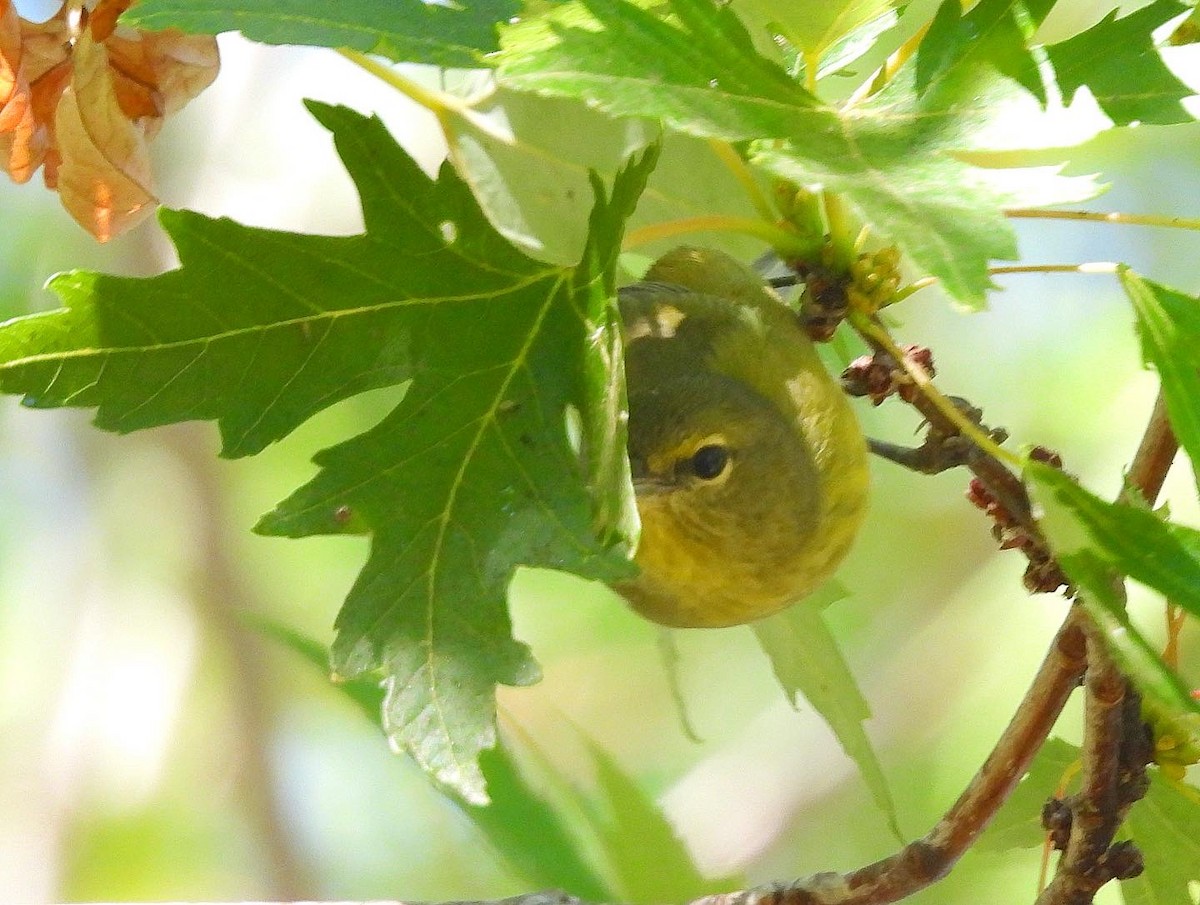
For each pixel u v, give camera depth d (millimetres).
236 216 2852
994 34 2596
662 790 2963
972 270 2574
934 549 3105
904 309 3148
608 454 2600
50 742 3092
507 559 2605
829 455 2662
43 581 3197
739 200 2664
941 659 2895
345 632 2604
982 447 2617
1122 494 2598
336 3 2596
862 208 2578
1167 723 2611
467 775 2600
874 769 2662
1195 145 2857
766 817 2867
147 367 2605
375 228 2611
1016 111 2592
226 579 3158
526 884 2660
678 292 2674
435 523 2605
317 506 2605
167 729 3107
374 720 2658
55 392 2604
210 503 3184
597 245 2607
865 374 2633
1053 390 3055
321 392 2609
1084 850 2609
